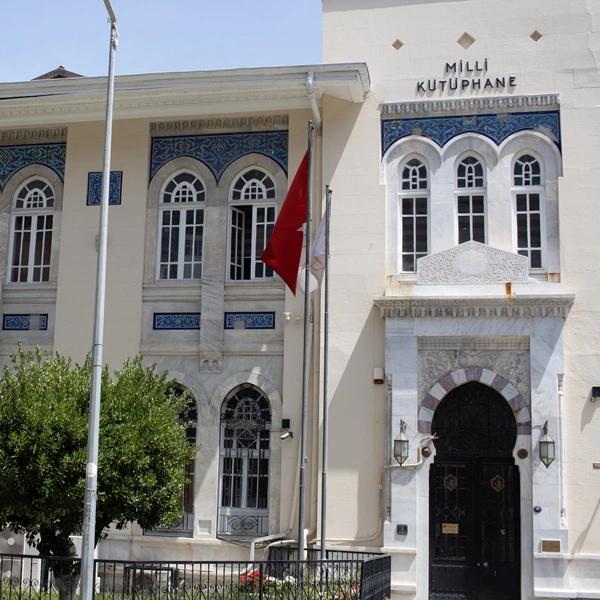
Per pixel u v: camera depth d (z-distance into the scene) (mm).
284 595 14047
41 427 13141
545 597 16031
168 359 18734
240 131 19281
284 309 18469
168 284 18953
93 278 19156
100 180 19516
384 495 17062
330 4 19078
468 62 18391
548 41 18203
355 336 17734
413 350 17250
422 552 16703
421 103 18375
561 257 17344
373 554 16344
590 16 18109
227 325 18625
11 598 13594
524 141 18016
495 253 17344
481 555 16828
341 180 18359
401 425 17016
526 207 17938
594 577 16172
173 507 14211
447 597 16734
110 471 13172
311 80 17625
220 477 18203
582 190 17547
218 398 18406
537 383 16750
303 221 16797
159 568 13633
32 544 14188
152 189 19375
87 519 12227
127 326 18906
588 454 16562
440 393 17172
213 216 19031
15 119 19641
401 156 18406
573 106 17891
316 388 17875
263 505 18031
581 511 16422
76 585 13570
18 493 13172
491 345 17188
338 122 18578
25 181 20078
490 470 17125
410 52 18609
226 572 17547
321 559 14344
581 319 17047
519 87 18141
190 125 19484
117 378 14734
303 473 15055
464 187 18188
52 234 19672
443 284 17406
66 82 18578
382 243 18000
